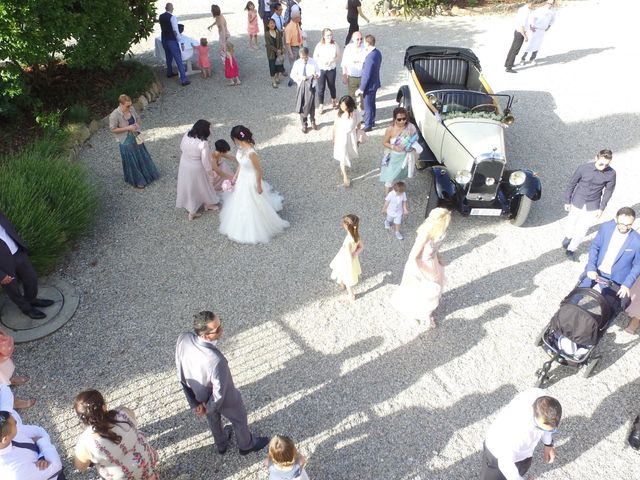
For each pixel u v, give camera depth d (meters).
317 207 8.77
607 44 14.69
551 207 8.79
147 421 5.54
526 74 13.14
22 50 8.86
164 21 11.76
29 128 10.29
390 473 5.08
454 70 10.85
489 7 16.92
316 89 11.22
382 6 16.83
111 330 6.56
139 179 9.05
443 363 6.18
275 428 5.47
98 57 10.57
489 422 5.54
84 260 7.63
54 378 5.97
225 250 7.86
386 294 7.12
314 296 7.09
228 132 10.81
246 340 6.47
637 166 9.73
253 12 14.09
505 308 6.91
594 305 5.57
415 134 8.21
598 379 6.03
